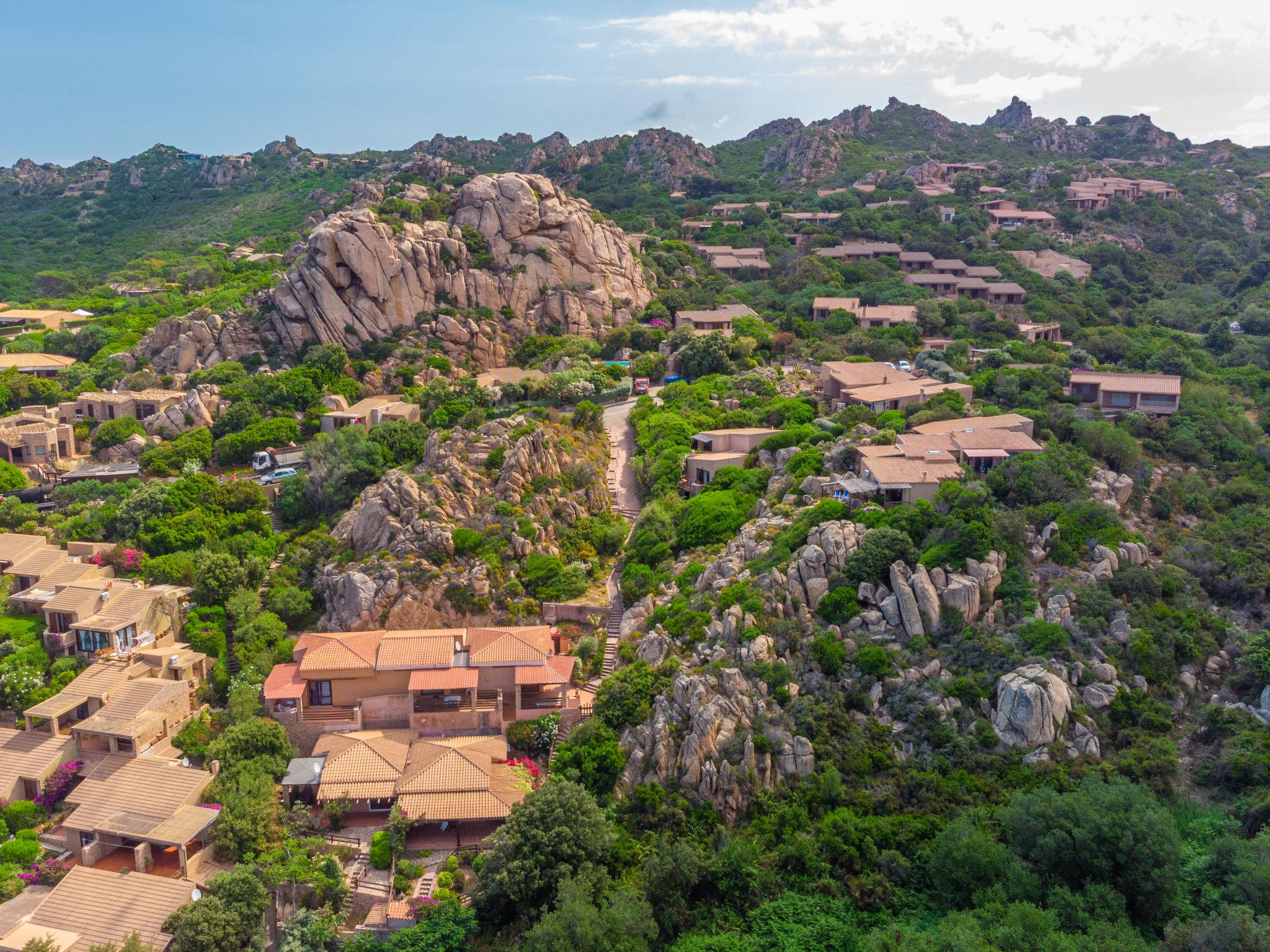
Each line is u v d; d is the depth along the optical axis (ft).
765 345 531.09
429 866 241.55
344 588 321.32
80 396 461.37
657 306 608.60
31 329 605.73
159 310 607.37
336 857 238.27
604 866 231.30
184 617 323.37
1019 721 249.14
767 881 228.43
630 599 320.29
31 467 421.18
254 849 243.81
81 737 273.75
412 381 488.85
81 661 300.61
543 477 361.92
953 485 306.55
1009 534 294.05
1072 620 275.59
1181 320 612.29
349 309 510.99
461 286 541.34
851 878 227.61
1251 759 238.07
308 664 284.00
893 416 382.01
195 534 353.72
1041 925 199.72
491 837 242.99
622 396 488.02
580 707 284.41
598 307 577.02
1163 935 207.92
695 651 277.23
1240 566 300.20
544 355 527.81
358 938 220.02
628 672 279.49
